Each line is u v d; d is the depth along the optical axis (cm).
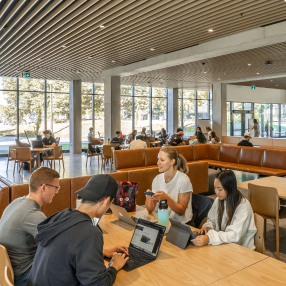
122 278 153
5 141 1376
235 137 1377
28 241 193
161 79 1417
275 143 1152
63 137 1506
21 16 566
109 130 1170
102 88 1597
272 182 412
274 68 1144
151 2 520
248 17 583
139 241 189
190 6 527
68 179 349
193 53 805
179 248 191
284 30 613
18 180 775
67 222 134
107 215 263
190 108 1933
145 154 702
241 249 190
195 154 793
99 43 760
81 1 514
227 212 226
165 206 213
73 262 126
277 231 333
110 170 926
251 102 1817
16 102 1384
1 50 836
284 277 153
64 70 1151
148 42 760
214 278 152
